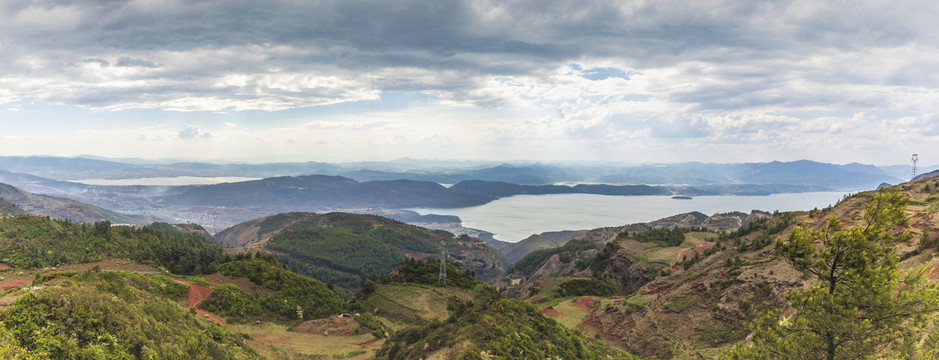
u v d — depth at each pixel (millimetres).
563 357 38594
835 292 23781
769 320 26656
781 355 25031
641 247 138875
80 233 94688
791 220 82125
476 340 35906
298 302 76938
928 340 22766
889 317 22500
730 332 54031
